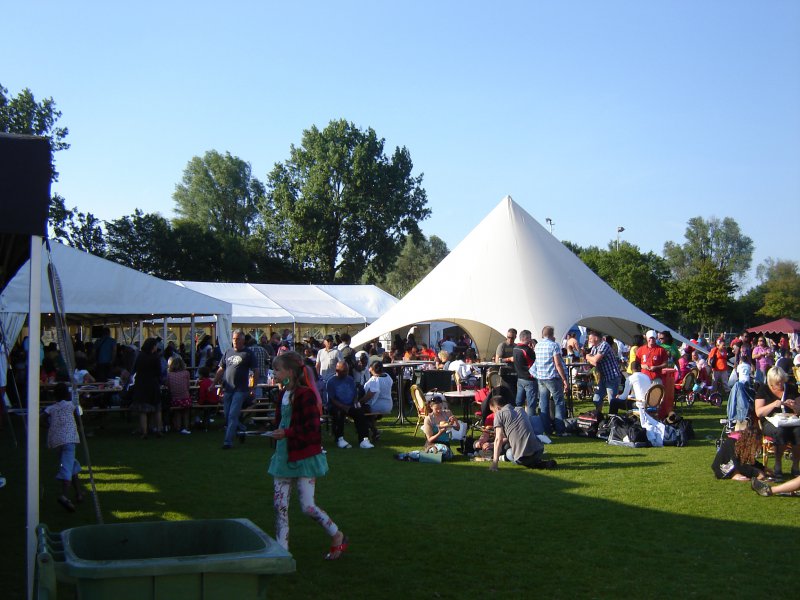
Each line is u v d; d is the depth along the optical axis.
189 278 50.38
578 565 5.25
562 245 17.44
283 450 5.27
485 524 6.41
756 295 74.81
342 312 27.92
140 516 6.73
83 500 7.42
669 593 4.68
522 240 16.55
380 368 11.53
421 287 17.05
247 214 67.94
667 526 6.32
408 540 5.92
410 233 53.84
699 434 12.23
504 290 15.76
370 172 50.97
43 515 6.80
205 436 12.51
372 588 4.78
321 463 5.31
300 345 18.58
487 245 16.59
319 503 7.22
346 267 52.78
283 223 53.62
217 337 18.11
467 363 15.67
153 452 10.62
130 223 49.84
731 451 8.38
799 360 18.30
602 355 12.62
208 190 67.50
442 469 9.13
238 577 2.92
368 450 10.77
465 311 15.60
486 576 5.02
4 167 4.20
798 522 6.46
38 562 2.88
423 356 19.30
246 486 8.07
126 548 3.52
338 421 11.10
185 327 29.47
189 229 52.00
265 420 12.69
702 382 17.80
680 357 17.31
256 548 3.23
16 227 4.21
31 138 4.28
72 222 47.28
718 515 6.71
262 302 27.53
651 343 13.02
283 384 5.34
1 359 11.77
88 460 5.42
